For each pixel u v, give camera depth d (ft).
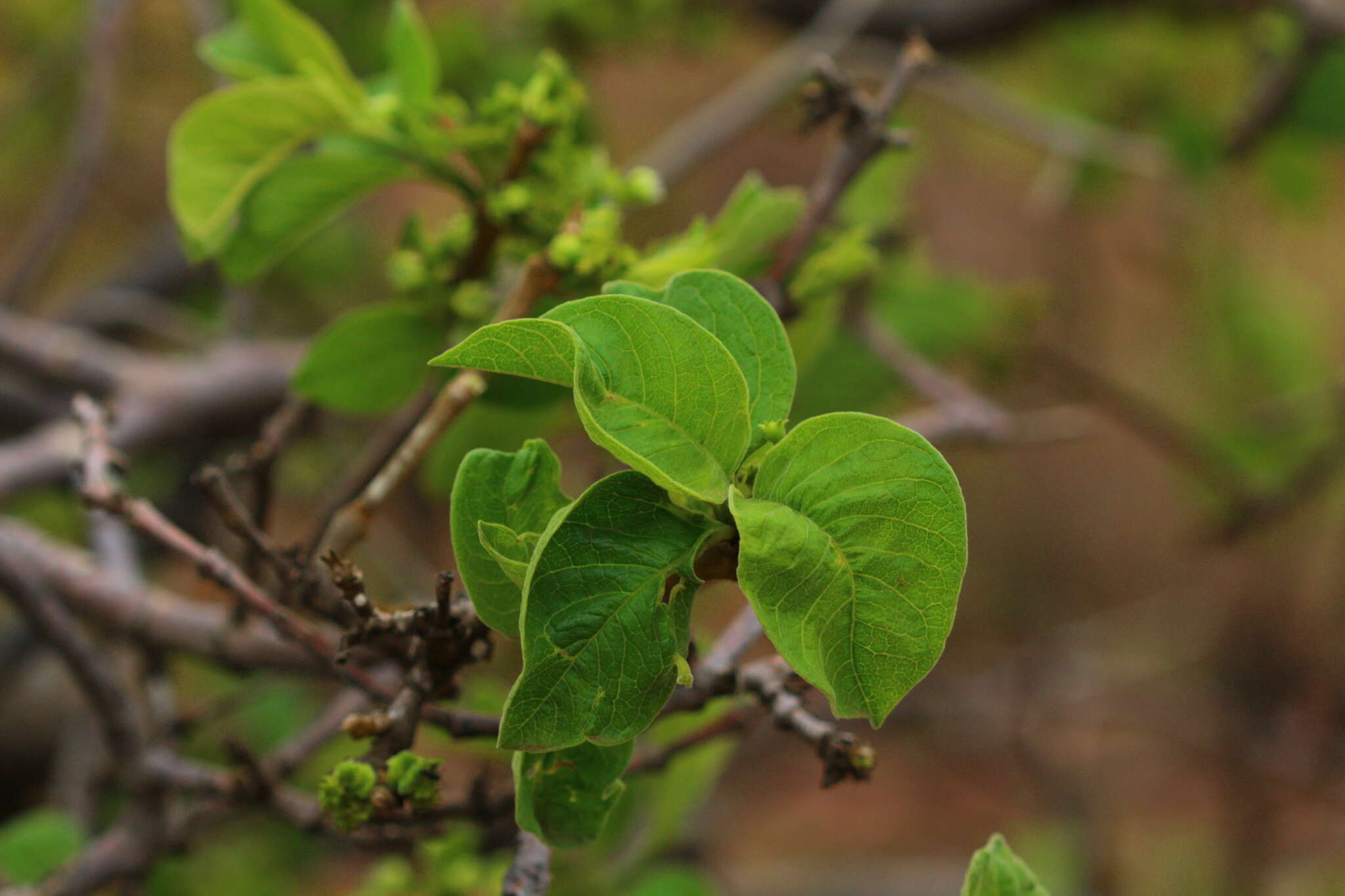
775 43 9.95
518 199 3.32
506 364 2.88
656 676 2.89
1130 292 12.70
